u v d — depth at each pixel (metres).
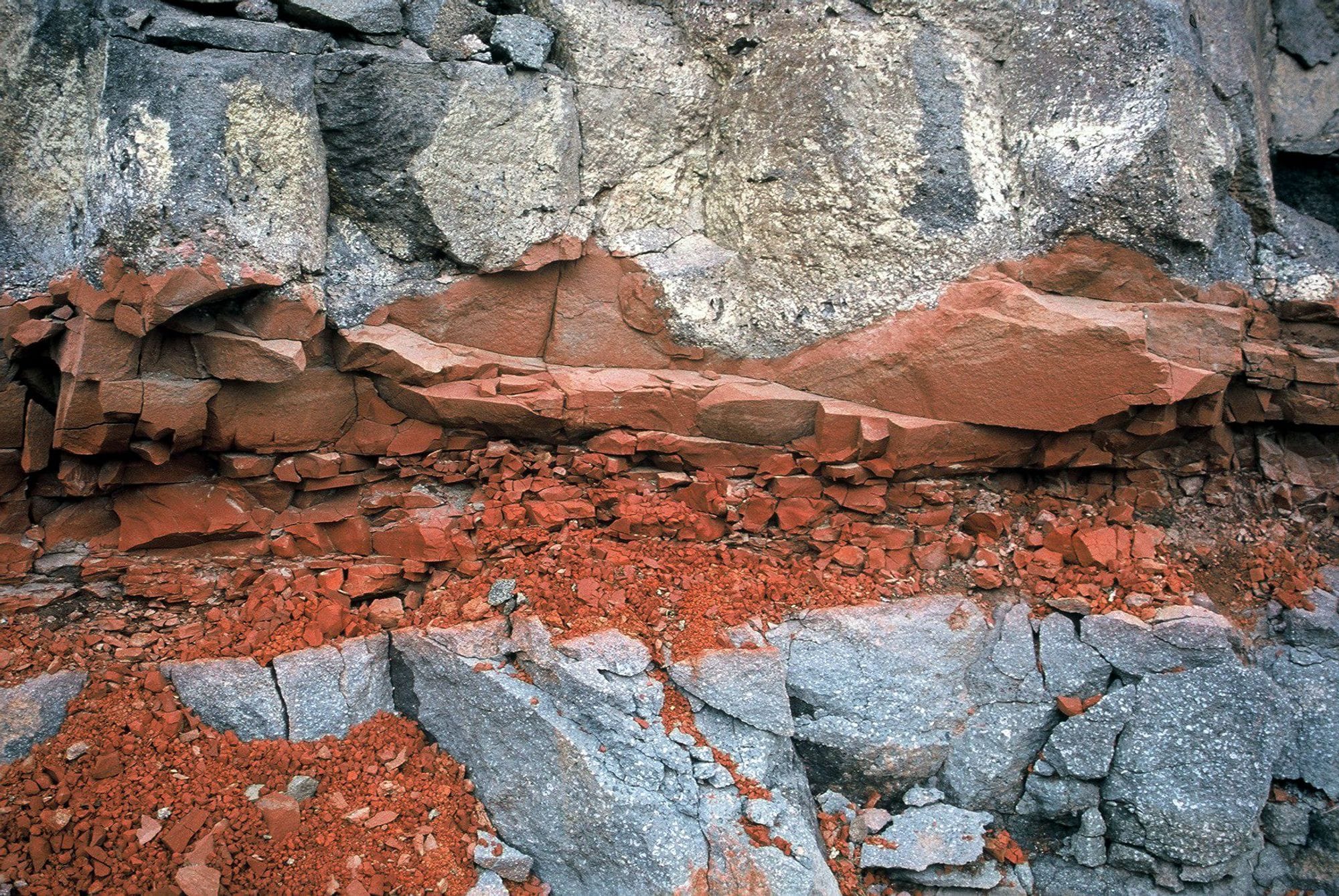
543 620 5.07
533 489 5.52
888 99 5.42
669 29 5.76
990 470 5.69
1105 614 5.37
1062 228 5.42
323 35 4.93
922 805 5.17
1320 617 5.55
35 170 4.96
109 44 4.59
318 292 4.98
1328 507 5.98
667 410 5.52
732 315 5.71
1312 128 6.45
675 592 5.35
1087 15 5.39
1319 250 5.88
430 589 5.34
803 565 5.59
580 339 5.68
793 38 5.55
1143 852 5.07
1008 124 5.57
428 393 5.22
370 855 4.52
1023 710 5.24
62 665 4.82
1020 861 5.15
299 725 4.83
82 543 5.12
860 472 5.48
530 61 5.30
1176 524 5.89
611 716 4.75
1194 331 5.39
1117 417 5.29
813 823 4.93
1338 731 5.27
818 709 5.16
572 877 4.61
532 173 5.33
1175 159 5.28
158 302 4.47
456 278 5.37
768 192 5.62
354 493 5.48
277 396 5.06
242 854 4.40
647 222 5.83
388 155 5.08
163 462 4.93
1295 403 5.74
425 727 5.05
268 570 5.24
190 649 4.98
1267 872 5.17
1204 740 5.05
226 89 4.64
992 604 5.54
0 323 4.77
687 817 4.57
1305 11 6.49
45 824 4.28
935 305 5.42
